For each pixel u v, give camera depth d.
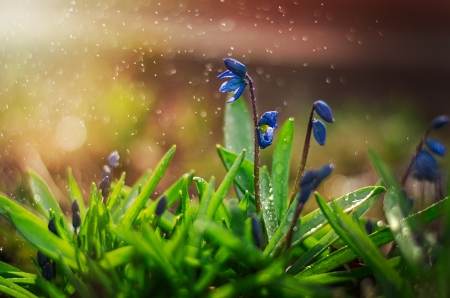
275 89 1.36
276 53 1.51
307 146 0.37
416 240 0.35
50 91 1.03
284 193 0.41
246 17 1.55
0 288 0.35
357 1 1.80
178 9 1.46
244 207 0.37
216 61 1.37
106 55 1.22
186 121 1.05
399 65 1.68
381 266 0.32
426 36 1.90
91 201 0.36
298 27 1.64
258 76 1.42
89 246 0.35
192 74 1.28
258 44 1.52
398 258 0.34
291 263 0.39
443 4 1.93
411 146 1.09
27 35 1.10
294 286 0.31
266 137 0.36
